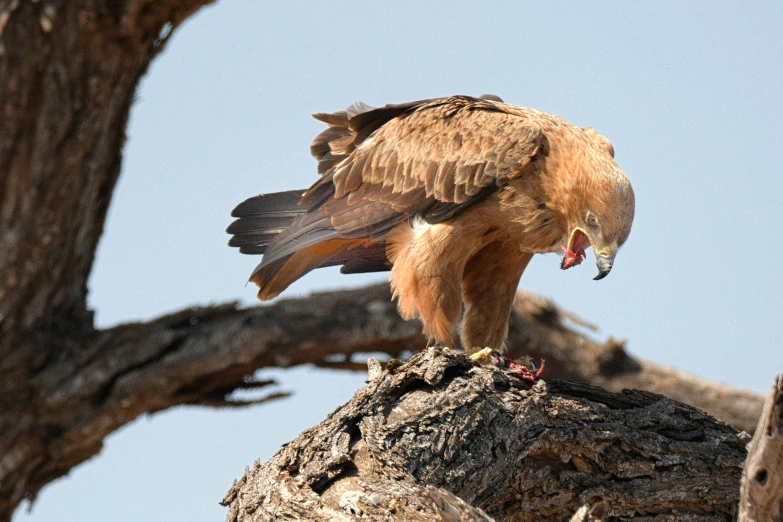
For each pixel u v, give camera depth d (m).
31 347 15.35
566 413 9.12
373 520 7.70
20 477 15.77
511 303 12.77
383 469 8.23
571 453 9.16
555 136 12.02
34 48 13.04
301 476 8.20
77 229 14.80
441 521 7.46
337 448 8.33
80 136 13.83
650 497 9.18
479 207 12.09
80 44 13.30
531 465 9.12
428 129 12.60
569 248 11.73
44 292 15.05
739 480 9.25
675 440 9.37
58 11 12.99
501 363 10.79
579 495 9.13
